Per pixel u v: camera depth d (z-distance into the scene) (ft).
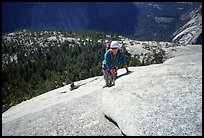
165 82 37.45
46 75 368.89
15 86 337.11
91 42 524.11
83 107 40.40
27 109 65.10
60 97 63.77
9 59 472.85
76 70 374.22
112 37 588.91
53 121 38.29
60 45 523.29
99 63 391.04
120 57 46.42
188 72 39.47
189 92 33.76
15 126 41.01
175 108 31.19
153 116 30.66
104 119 35.27
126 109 33.58
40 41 547.90
